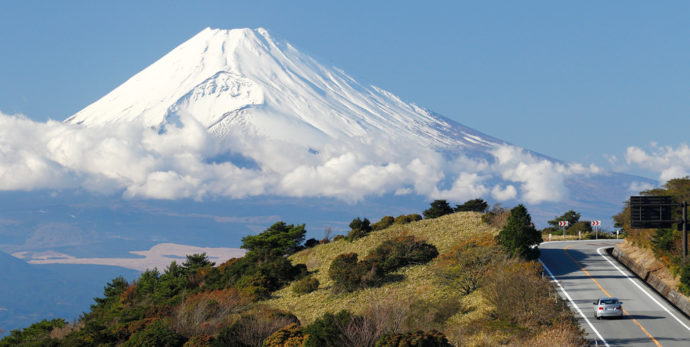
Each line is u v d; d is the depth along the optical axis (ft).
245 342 124.36
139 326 161.58
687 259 162.91
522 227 186.91
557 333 111.14
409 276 191.11
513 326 119.96
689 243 175.63
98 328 167.84
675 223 167.94
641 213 168.96
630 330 123.75
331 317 108.68
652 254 192.24
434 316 135.95
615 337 118.62
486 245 198.39
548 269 190.29
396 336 100.63
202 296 200.95
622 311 132.26
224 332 127.44
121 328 162.81
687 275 148.05
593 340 116.37
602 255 218.79
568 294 156.46
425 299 159.33
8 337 219.61
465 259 172.14
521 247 185.68
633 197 169.58
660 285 163.73
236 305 183.83
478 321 126.31
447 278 170.30
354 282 186.91
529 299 127.34
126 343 140.05
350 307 169.99
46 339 183.21
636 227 168.66
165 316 173.06
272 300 198.90
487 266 166.20
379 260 201.36
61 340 175.42
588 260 207.41
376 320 109.40
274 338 116.57
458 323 129.59
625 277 177.27
